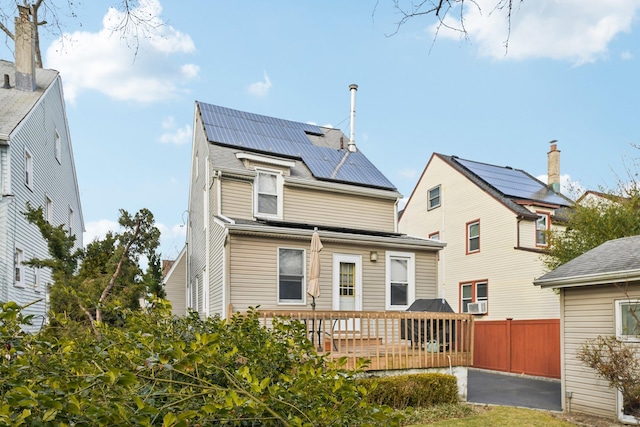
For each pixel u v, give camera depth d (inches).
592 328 309.9
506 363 528.7
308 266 428.5
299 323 150.3
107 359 103.3
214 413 79.6
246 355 134.0
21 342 94.9
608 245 357.7
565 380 325.1
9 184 413.1
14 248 430.3
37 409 67.4
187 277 745.6
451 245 739.4
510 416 289.9
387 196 535.5
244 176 460.4
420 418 275.7
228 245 394.9
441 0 132.5
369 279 456.8
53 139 581.0
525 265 599.5
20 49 525.0
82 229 804.6
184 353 87.1
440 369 326.6
